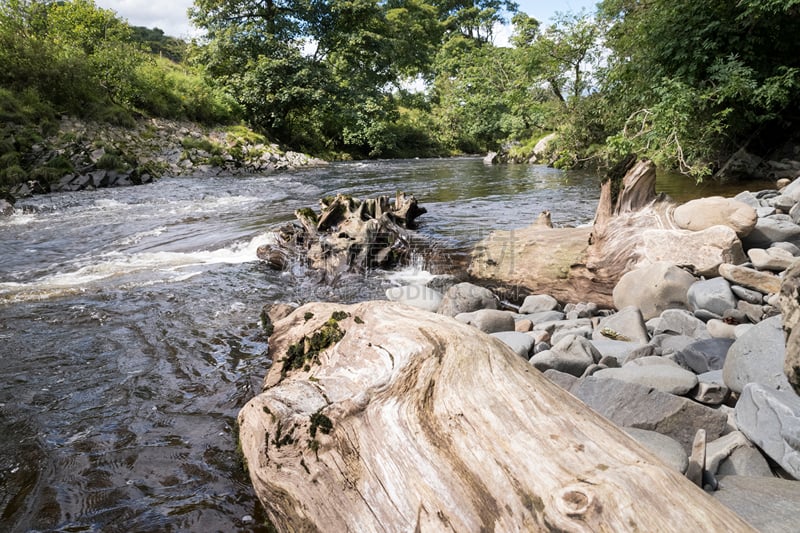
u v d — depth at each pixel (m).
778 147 9.17
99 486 2.02
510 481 1.22
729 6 7.74
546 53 13.88
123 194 11.41
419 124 33.59
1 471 2.12
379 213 6.38
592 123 12.17
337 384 1.85
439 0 45.50
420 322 1.92
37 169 11.80
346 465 1.52
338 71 28.11
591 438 1.31
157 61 22.91
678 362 2.81
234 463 2.15
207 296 4.53
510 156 20.77
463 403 1.47
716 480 1.66
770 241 4.07
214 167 16.28
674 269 3.76
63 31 19.88
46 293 4.58
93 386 2.85
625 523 1.04
